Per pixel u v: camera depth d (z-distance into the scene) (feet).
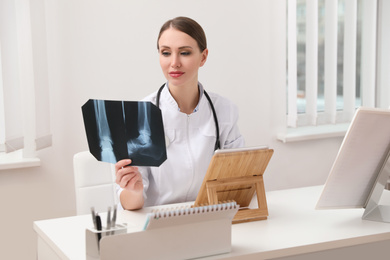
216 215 4.93
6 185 9.60
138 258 4.66
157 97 6.78
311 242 5.32
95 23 9.99
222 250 5.01
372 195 6.09
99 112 5.60
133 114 5.77
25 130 9.46
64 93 9.89
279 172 11.83
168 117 6.70
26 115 9.43
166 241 4.76
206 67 10.91
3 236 9.69
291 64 11.52
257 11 11.16
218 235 4.98
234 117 7.22
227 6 10.93
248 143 11.44
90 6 9.92
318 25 12.02
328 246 5.37
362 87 12.69
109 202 7.38
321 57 12.12
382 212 6.09
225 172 5.88
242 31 11.10
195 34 6.17
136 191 5.98
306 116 11.95
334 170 5.75
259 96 11.41
